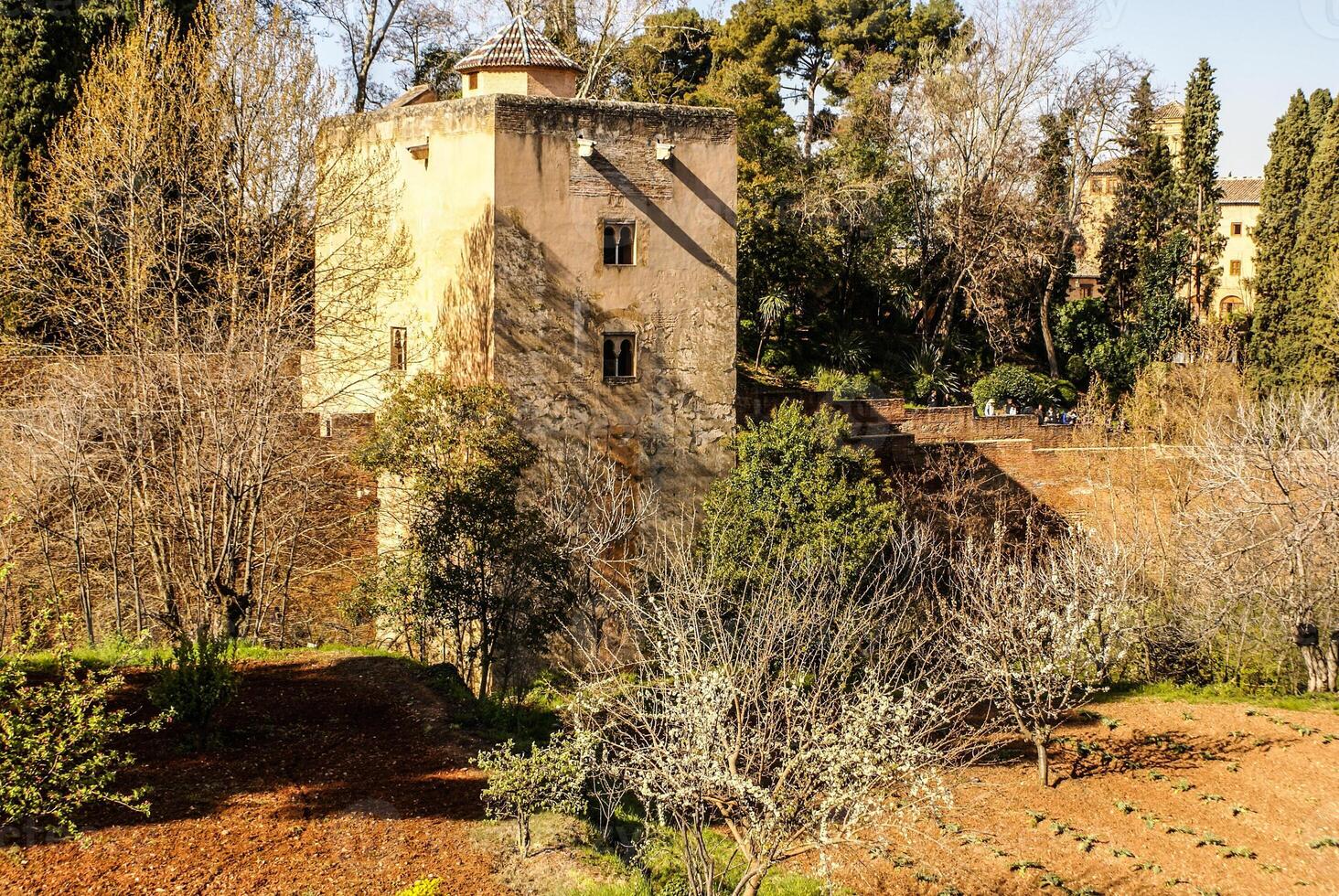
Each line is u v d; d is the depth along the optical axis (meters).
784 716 13.81
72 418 22.12
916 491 31.73
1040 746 18.62
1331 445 24.59
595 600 21.91
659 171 25.44
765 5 53.91
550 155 24.31
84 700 12.19
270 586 23.14
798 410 25.16
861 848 15.95
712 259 26.20
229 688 15.60
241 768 14.75
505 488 19.53
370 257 25.83
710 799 12.64
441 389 20.20
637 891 12.95
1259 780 18.70
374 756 15.58
